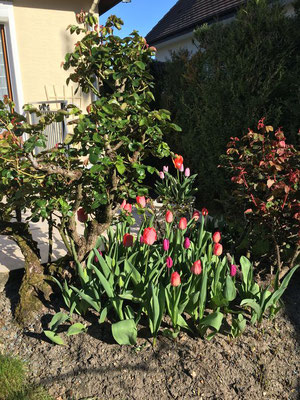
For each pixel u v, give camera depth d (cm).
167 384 232
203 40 586
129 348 258
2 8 612
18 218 365
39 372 243
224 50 538
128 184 318
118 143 282
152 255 312
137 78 304
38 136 244
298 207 295
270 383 237
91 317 287
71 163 300
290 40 479
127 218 310
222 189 557
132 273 271
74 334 271
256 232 367
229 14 754
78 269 283
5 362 248
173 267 304
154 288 248
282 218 314
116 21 294
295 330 283
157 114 272
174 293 252
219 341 265
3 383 233
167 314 289
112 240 330
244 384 235
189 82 634
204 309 290
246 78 508
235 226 392
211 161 564
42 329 279
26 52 657
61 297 314
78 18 301
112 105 251
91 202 309
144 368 242
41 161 290
